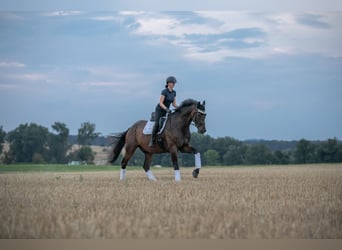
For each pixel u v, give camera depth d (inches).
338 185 435.2
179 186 413.4
